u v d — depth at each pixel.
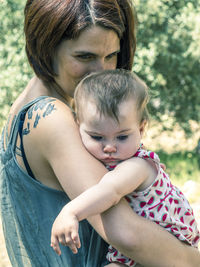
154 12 9.05
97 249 2.42
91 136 2.34
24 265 2.62
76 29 2.38
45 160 2.33
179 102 9.97
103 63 2.52
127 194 2.39
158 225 2.26
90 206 2.11
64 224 2.07
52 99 2.41
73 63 2.47
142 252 2.17
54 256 2.48
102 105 2.30
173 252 2.26
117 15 2.47
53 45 2.46
